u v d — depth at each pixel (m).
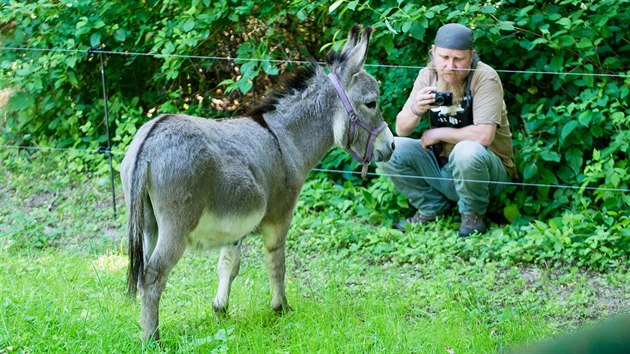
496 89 5.95
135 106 7.96
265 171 4.31
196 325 4.50
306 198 6.80
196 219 3.94
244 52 7.21
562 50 6.46
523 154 6.32
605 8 6.42
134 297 3.95
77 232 6.36
